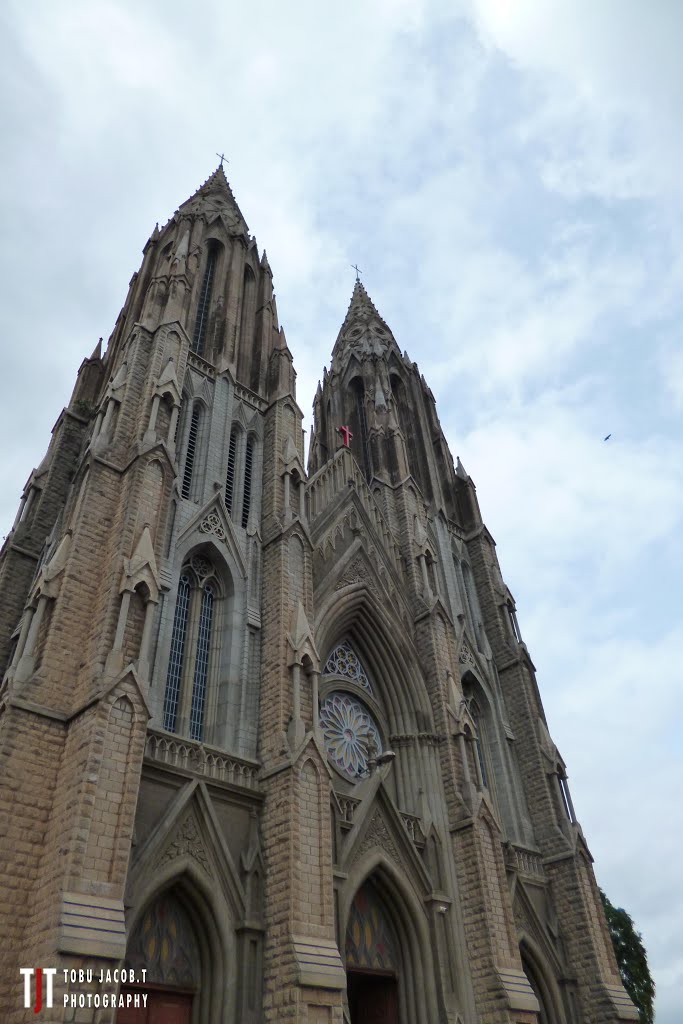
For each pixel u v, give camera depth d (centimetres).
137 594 2588
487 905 3086
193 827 2477
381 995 2956
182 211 5188
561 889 3716
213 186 5484
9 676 2464
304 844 2538
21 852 2078
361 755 3541
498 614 4791
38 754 2250
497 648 4672
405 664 3844
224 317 4456
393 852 3114
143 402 3303
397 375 6184
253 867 2534
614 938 5916
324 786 2722
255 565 3425
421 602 4134
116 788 2145
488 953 2975
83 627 2581
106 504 2922
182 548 3159
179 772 2536
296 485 3747
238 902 2434
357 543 4034
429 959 2947
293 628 3161
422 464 5528
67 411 4184
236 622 3169
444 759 3569
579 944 3547
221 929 2359
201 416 3762
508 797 3962
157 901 2352
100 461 3003
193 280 4431
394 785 3516
